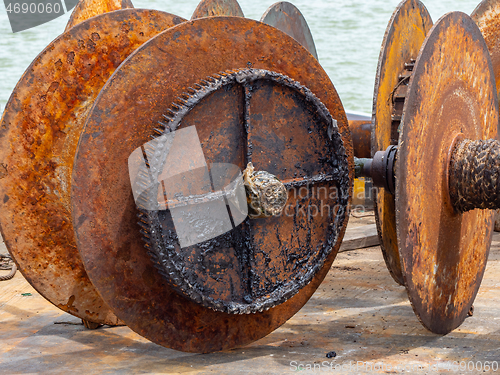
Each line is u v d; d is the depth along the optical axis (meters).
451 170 4.19
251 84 3.78
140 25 4.34
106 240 3.52
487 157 4.04
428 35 3.83
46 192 4.41
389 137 5.64
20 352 4.30
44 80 4.23
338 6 29.02
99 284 3.52
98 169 3.44
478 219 4.75
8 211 4.30
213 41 3.72
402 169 3.65
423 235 3.98
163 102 3.59
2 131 4.20
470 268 4.72
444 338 4.38
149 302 3.75
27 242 4.39
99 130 3.41
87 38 4.24
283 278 4.13
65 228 4.51
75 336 4.64
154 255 3.58
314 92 4.27
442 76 4.05
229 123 3.77
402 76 5.67
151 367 3.95
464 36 4.29
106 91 3.40
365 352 4.13
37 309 5.29
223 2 7.11
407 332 4.53
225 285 3.89
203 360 4.06
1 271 6.41
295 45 4.08
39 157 4.34
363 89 18.53
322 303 5.30
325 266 4.49
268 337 4.51
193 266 3.72
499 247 6.94
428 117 3.92
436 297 4.23
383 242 5.17
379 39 23.84
